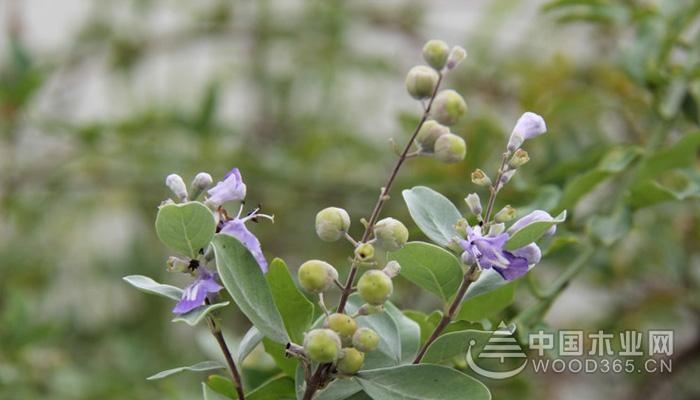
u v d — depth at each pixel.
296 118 1.01
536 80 0.79
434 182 0.69
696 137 0.57
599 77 0.77
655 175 0.58
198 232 0.44
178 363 0.87
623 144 0.71
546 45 0.91
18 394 0.73
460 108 0.45
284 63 1.02
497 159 0.71
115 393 0.77
